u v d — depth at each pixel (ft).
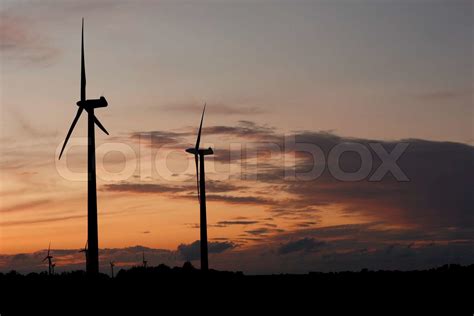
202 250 353.92
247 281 504.43
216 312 314.76
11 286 404.98
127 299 351.05
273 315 305.94
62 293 372.79
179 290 383.04
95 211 268.21
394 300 376.27
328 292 429.79
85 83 282.56
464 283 481.05
